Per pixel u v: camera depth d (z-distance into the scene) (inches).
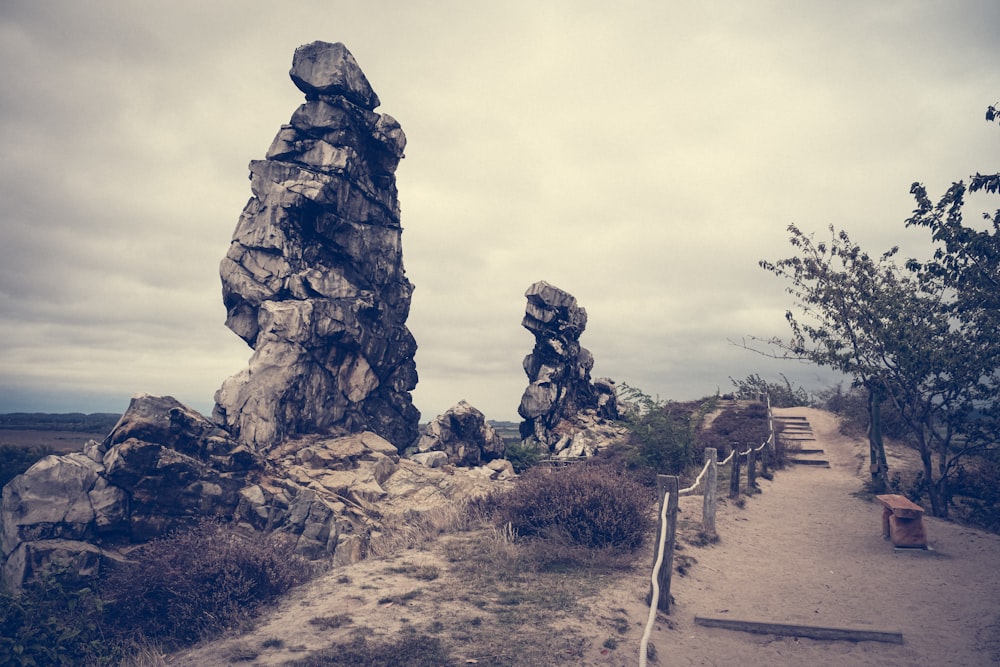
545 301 1270.9
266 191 909.8
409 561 387.2
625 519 400.2
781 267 657.0
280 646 259.3
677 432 706.8
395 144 1015.0
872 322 593.9
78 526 505.7
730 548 440.1
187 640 291.4
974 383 531.2
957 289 526.9
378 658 241.3
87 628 292.0
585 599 310.3
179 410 636.1
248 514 601.3
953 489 604.4
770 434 868.6
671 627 289.1
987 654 258.2
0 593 287.7
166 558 334.0
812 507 592.7
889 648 269.7
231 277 871.1
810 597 340.2
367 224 999.6
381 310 989.2
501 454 1035.3
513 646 253.4
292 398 816.3
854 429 920.9
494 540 412.8
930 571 381.7
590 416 1264.8
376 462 767.7
